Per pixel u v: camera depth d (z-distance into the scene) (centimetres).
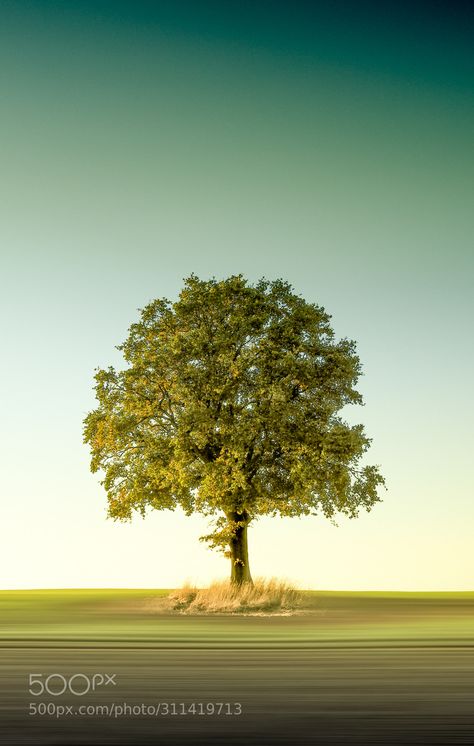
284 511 4100
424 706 1132
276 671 1527
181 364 4188
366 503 4191
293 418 4094
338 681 1381
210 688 1302
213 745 905
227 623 2928
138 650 1973
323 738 934
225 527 4112
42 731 983
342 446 3994
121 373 4256
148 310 4344
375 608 3988
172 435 4244
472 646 2088
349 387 4234
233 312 4222
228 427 4016
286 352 4131
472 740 923
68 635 2334
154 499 4228
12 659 1769
